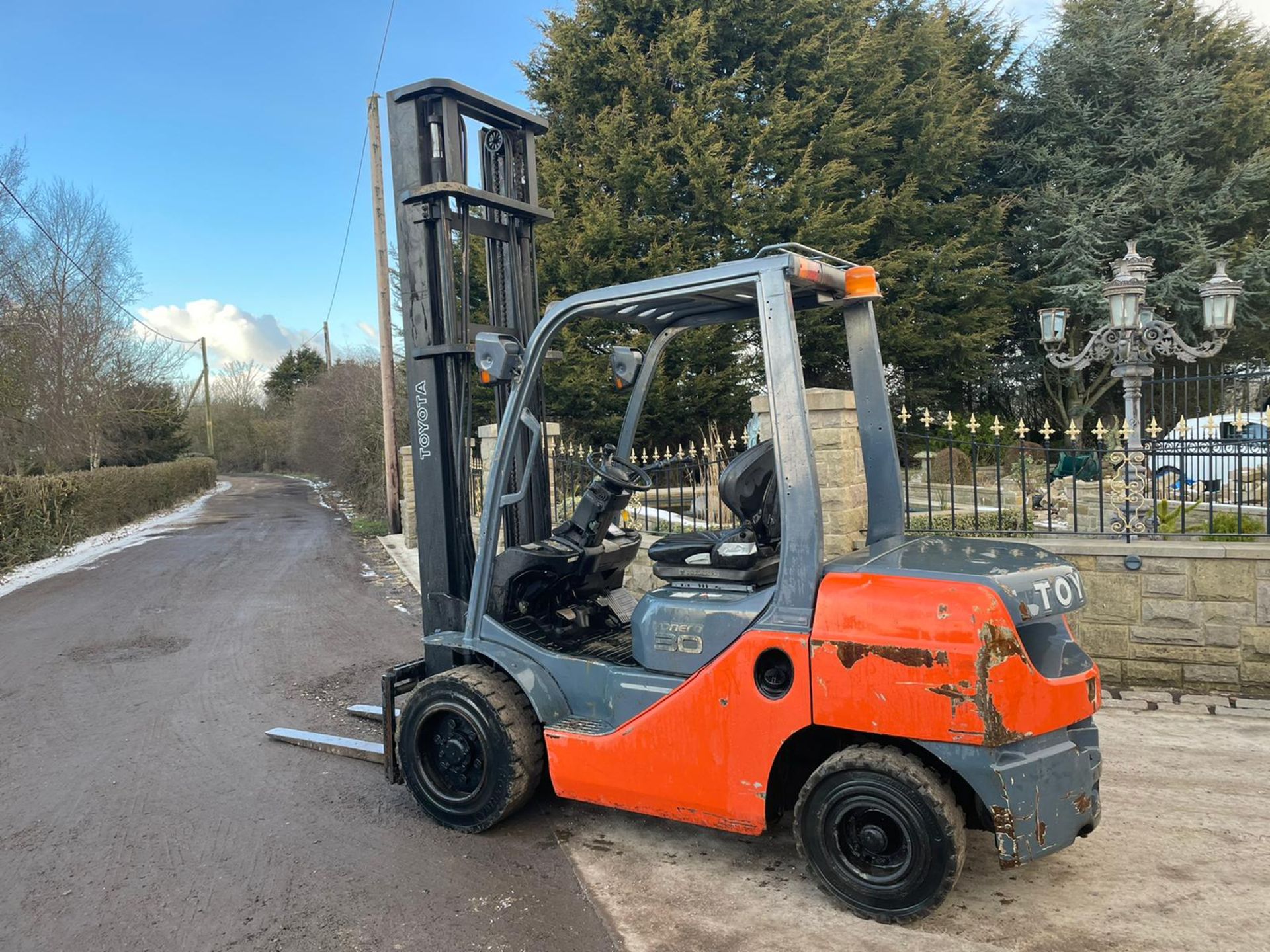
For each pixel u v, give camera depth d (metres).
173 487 30.02
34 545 16.12
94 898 3.72
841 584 3.30
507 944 3.25
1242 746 4.86
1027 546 3.79
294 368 62.47
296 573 12.96
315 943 3.31
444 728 4.27
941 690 3.04
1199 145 19.53
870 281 3.91
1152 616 5.79
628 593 5.03
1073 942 3.10
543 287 16.73
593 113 17.84
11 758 5.54
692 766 3.54
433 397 4.72
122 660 7.99
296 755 5.43
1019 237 19.61
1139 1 19.75
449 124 4.56
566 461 8.23
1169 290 18.19
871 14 18.88
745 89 17.81
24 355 23.00
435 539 4.79
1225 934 3.12
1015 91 20.47
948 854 3.09
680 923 3.34
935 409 18.69
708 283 3.61
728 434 16.83
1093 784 3.40
